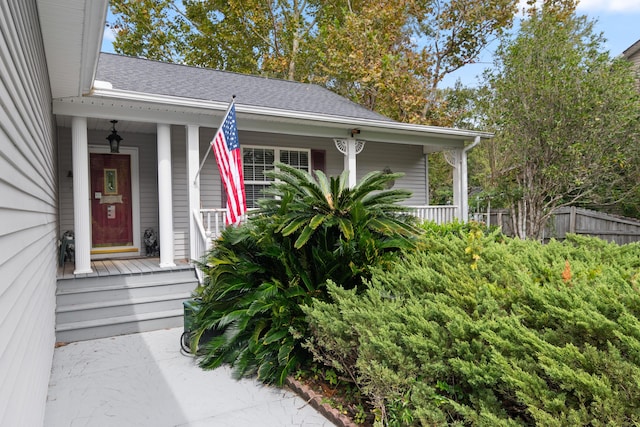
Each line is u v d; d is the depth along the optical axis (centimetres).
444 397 215
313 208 387
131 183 739
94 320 486
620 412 157
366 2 1556
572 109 877
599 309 209
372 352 249
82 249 531
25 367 186
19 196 181
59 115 553
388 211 416
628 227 867
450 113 1652
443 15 1611
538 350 199
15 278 164
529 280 251
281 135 831
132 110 569
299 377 342
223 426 281
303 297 354
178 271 575
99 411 301
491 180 1276
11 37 172
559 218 999
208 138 746
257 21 1628
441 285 292
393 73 1441
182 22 1722
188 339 423
